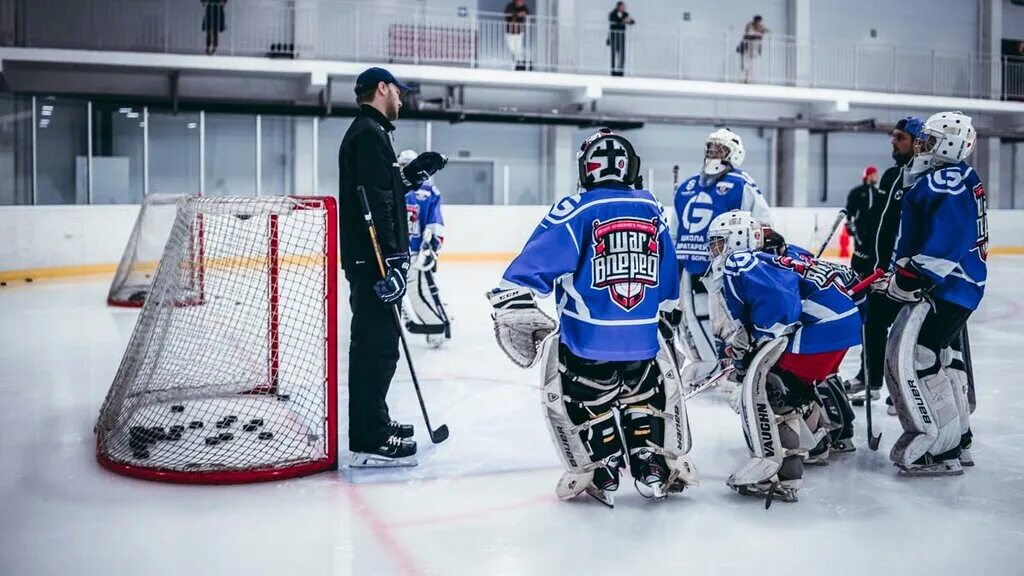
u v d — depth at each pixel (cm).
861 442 445
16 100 1366
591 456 340
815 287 353
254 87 1727
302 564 286
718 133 525
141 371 432
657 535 312
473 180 1903
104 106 1506
